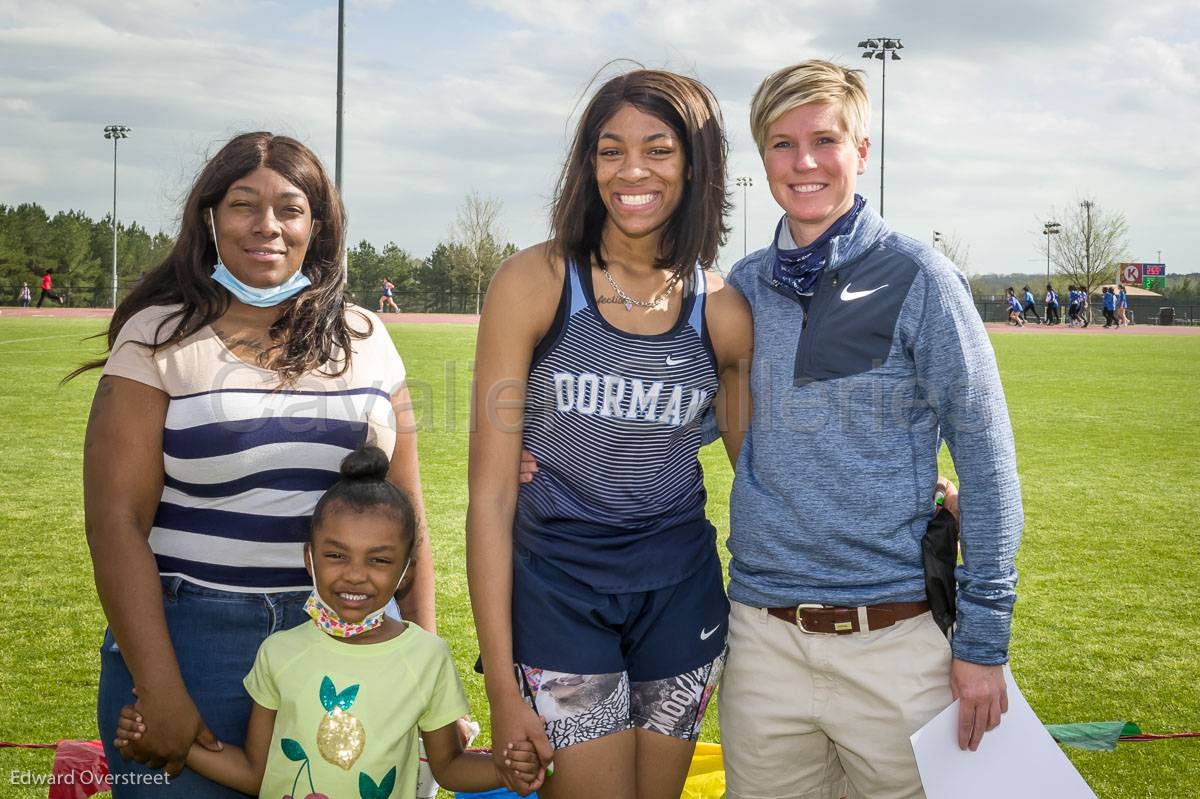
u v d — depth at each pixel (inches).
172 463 86.9
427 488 336.5
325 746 88.4
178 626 88.4
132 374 86.0
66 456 373.7
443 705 94.4
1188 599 226.2
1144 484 355.9
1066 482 359.9
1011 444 93.6
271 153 91.0
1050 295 1923.0
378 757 89.3
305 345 90.2
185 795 88.0
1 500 304.0
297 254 90.8
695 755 142.6
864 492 94.8
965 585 94.2
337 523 87.5
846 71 98.3
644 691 97.8
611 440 92.8
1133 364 863.1
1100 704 169.0
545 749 89.7
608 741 92.7
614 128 90.7
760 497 99.3
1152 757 149.2
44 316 1414.9
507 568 93.0
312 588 93.3
